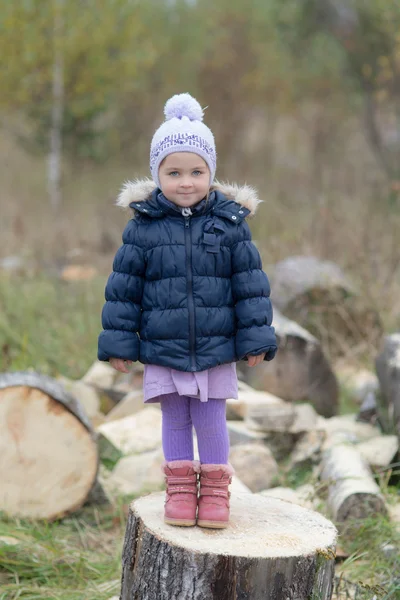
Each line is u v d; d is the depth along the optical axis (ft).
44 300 43.98
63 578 20.56
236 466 26.02
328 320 38.91
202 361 15.38
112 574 20.53
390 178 75.20
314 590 15.24
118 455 28.07
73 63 78.74
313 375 33.35
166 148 15.38
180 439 16.22
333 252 47.19
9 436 23.45
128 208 15.98
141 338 15.80
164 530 15.78
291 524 16.52
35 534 22.09
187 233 15.53
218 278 15.57
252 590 14.92
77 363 36.06
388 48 73.56
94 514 24.18
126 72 80.84
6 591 19.51
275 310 36.96
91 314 41.91
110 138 98.32
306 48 89.35
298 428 28.84
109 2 78.43
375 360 32.76
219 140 102.06
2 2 75.46
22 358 35.24
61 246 58.85
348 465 24.77
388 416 30.12
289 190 78.18
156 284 15.49
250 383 33.27
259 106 106.73
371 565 20.77
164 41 100.12
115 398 32.99
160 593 15.29
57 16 76.79
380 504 22.72
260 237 51.88
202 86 103.09
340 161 91.86
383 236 47.65
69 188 84.38
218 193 16.08
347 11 76.28
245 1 103.86
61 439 23.63
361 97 86.22
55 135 82.79
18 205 76.59
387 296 41.60
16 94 79.05
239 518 16.74
